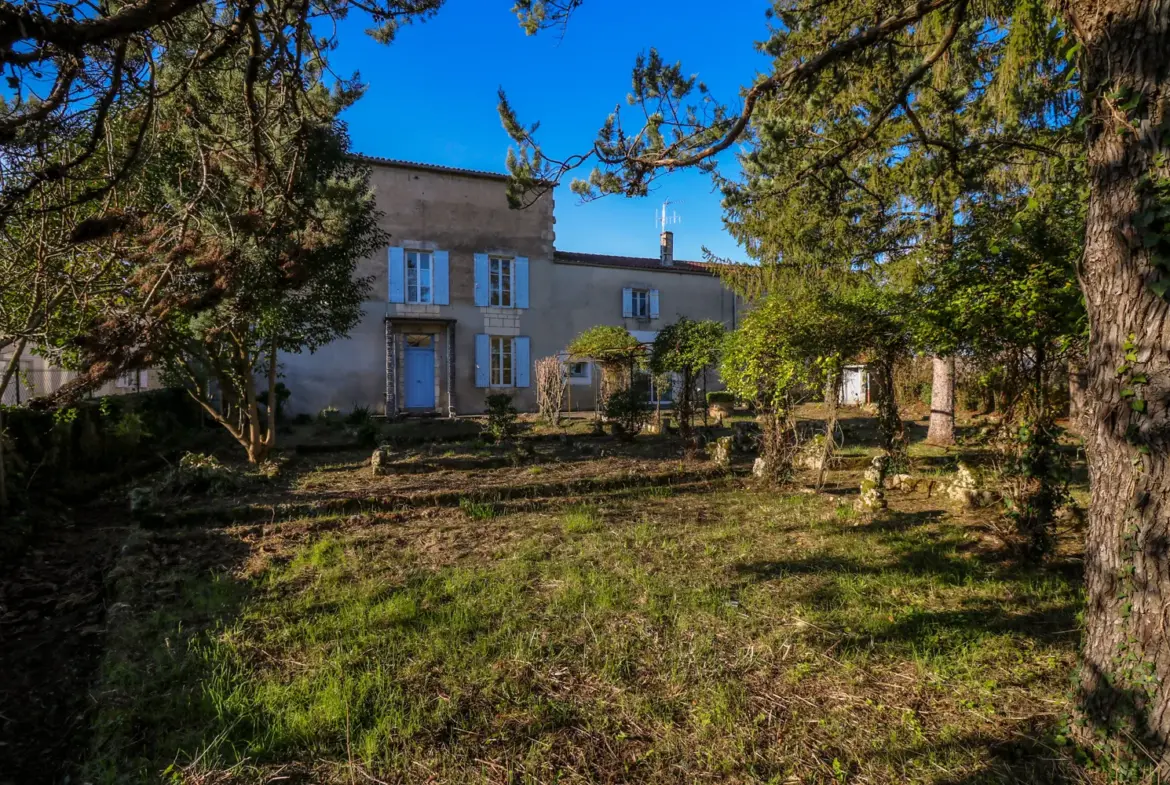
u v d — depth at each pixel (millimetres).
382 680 3010
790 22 5027
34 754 2689
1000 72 5898
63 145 4570
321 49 4023
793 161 5684
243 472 8727
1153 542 2217
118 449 8891
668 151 4203
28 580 4832
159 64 4016
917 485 7223
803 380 6734
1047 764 2381
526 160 4262
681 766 2416
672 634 3500
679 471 8391
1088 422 2512
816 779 2334
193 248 3717
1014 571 4484
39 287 5531
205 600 4098
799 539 5379
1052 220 4230
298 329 9641
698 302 22750
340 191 4371
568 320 20672
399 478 8523
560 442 12312
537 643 3396
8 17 1800
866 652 3250
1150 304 2219
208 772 2393
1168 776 2131
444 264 18656
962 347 5012
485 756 2492
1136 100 2193
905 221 8492
